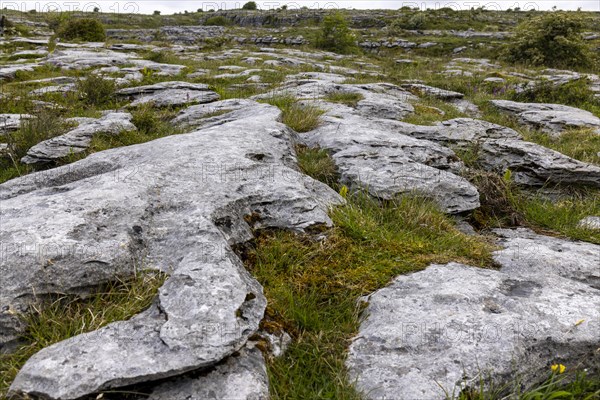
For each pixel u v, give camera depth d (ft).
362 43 144.87
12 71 56.95
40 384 8.59
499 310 11.58
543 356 10.43
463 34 157.58
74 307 11.24
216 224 13.91
